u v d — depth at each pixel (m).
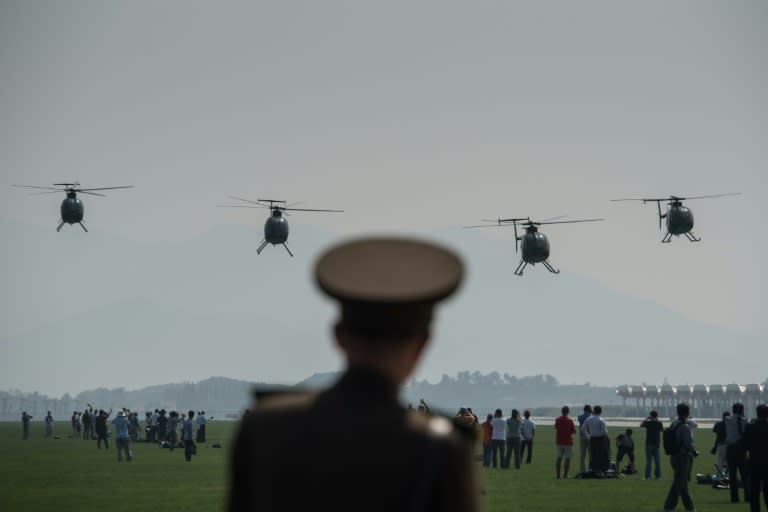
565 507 85.50
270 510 10.43
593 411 121.31
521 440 150.62
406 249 10.87
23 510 83.12
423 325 10.76
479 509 10.71
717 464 107.62
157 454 175.88
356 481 10.34
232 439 10.99
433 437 10.50
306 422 10.59
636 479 117.81
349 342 10.77
